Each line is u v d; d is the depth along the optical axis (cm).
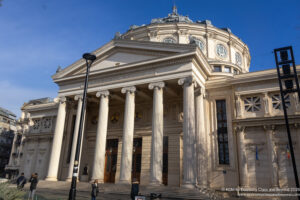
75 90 2908
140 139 2964
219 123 2625
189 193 1884
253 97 2533
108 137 3131
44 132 3922
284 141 2275
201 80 2589
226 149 2516
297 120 2250
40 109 4138
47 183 2591
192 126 2144
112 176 2961
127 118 2442
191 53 2280
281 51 1705
